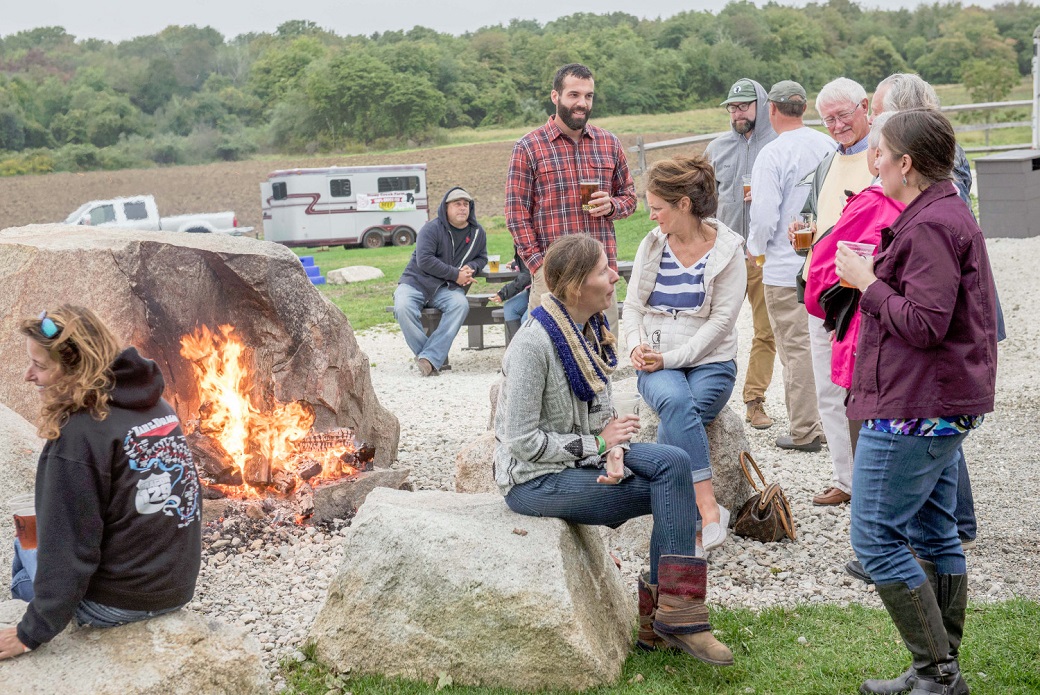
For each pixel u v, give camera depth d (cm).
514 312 1047
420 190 3000
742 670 368
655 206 489
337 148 8750
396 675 371
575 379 369
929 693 331
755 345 736
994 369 315
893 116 319
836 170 520
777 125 643
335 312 621
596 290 368
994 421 707
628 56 9812
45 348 289
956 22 11706
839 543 509
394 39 13362
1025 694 339
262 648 404
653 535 382
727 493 533
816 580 469
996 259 1180
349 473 580
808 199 541
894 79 475
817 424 667
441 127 9519
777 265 644
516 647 357
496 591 357
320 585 467
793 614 420
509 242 2419
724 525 504
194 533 320
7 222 5053
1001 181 1295
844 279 329
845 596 447
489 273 1137
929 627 328
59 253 531
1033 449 640
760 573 478
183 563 315
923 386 310
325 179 2903
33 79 10694
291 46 11006
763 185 630
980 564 468
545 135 658
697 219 492
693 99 9981
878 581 332
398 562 372
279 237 2986
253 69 10875
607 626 385
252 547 514
